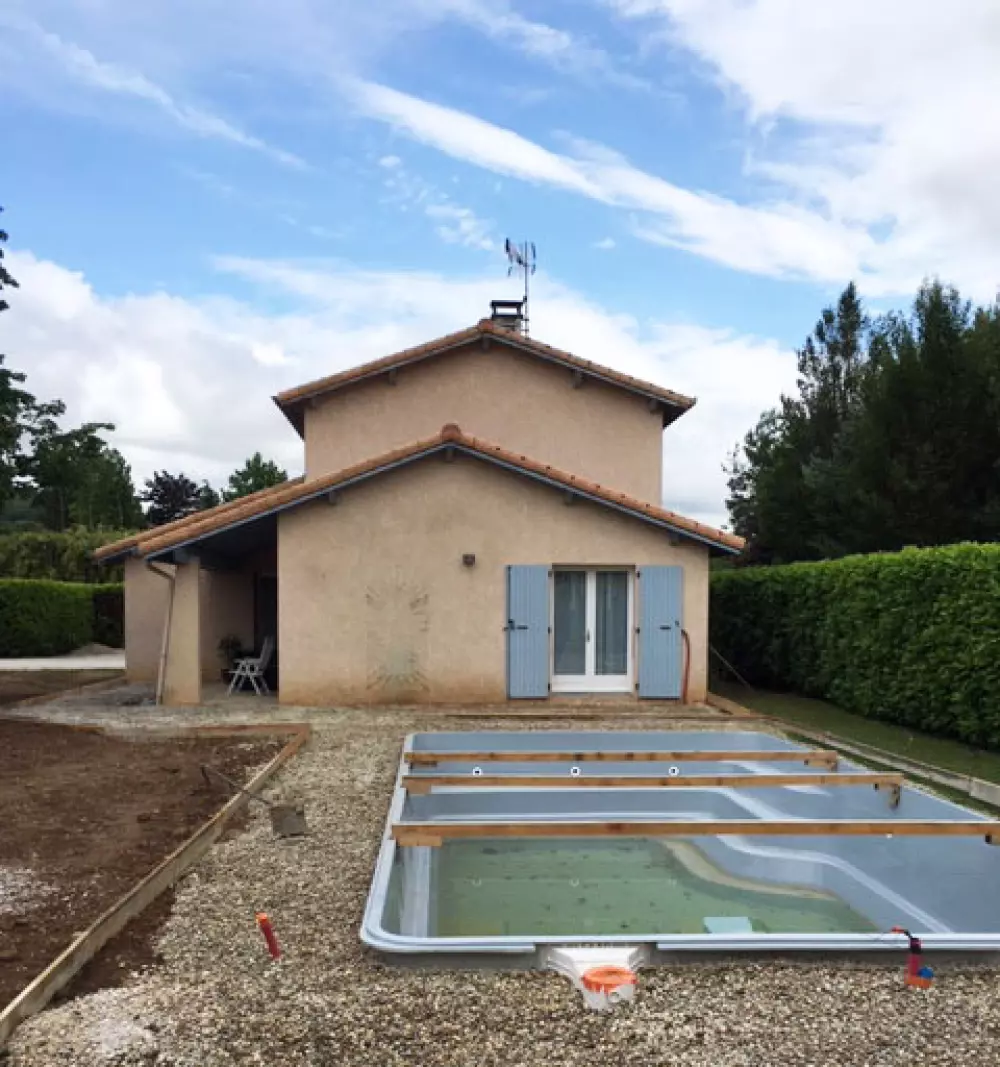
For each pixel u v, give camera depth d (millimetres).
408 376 17922
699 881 7672
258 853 6707
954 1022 4203
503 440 17891
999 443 20891
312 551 14562
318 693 14523
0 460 13328
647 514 14539
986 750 11156
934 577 11898
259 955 4895
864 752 11242
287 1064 3793
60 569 40906
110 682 18672
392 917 5707
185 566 14789
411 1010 4258
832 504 26078
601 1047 3959
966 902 6594
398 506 14648
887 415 22797
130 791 8531
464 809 8531
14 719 12797
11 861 6426
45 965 4676
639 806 8789
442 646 14633
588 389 17984
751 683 19875
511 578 14680
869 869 7492
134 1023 4117
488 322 17500
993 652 10688
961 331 22188
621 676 15117
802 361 35125
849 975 4664
